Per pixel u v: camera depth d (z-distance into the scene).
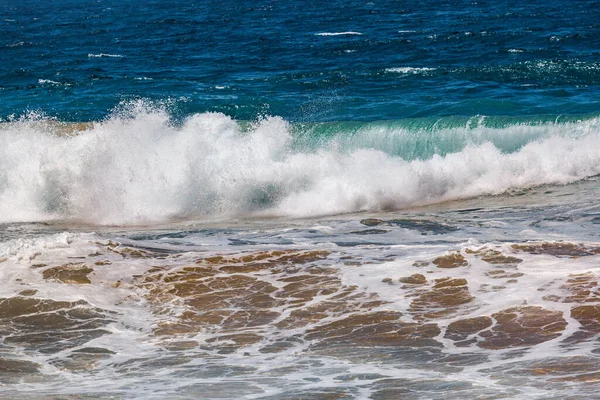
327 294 30.09
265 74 115.50
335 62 127.44
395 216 47.56
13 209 51.84
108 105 91.38
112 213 50.75
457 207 49.72
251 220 48.59
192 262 34.62
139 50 159.88
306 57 135.50
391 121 60.62
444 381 20.77
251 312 28.64
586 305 26.80
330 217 48.38
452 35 158.88
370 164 54.25
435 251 35.72
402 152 58.88
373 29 185.62
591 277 29.75
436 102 83.50
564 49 131.88
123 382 21.97
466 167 53.91
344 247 37.38
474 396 19.33
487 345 24.00
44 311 28.91
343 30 186.50
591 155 55.59
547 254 33.47
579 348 23.00
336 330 26.39
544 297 27.89
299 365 23.08
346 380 21.33
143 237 42.81
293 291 30.67
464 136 58.53
